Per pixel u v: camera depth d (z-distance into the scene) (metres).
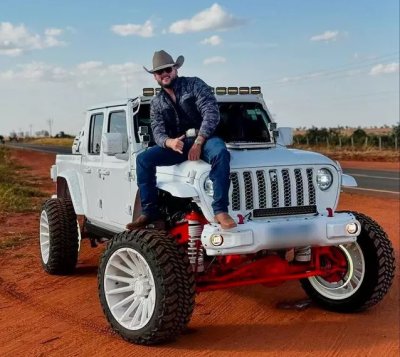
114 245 5.27
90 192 7.30
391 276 5.75
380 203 14.73
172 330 4.94
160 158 5.43
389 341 5.20
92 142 7.40
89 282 7.31
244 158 5.41
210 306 6.28
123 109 6.56
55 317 5.94
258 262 5.46
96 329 5.57
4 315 6.01
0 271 7.89
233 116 6.77
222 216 4.95
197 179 5.16
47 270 7.67
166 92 5.53
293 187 5.39
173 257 4.91
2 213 13.09
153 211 5.48
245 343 5.18
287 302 6.40
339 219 5.37
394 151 42.78
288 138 6.88
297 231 5.17
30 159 46.31
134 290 5.23
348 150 46.59
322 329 5.54
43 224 7.86
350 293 5.88
